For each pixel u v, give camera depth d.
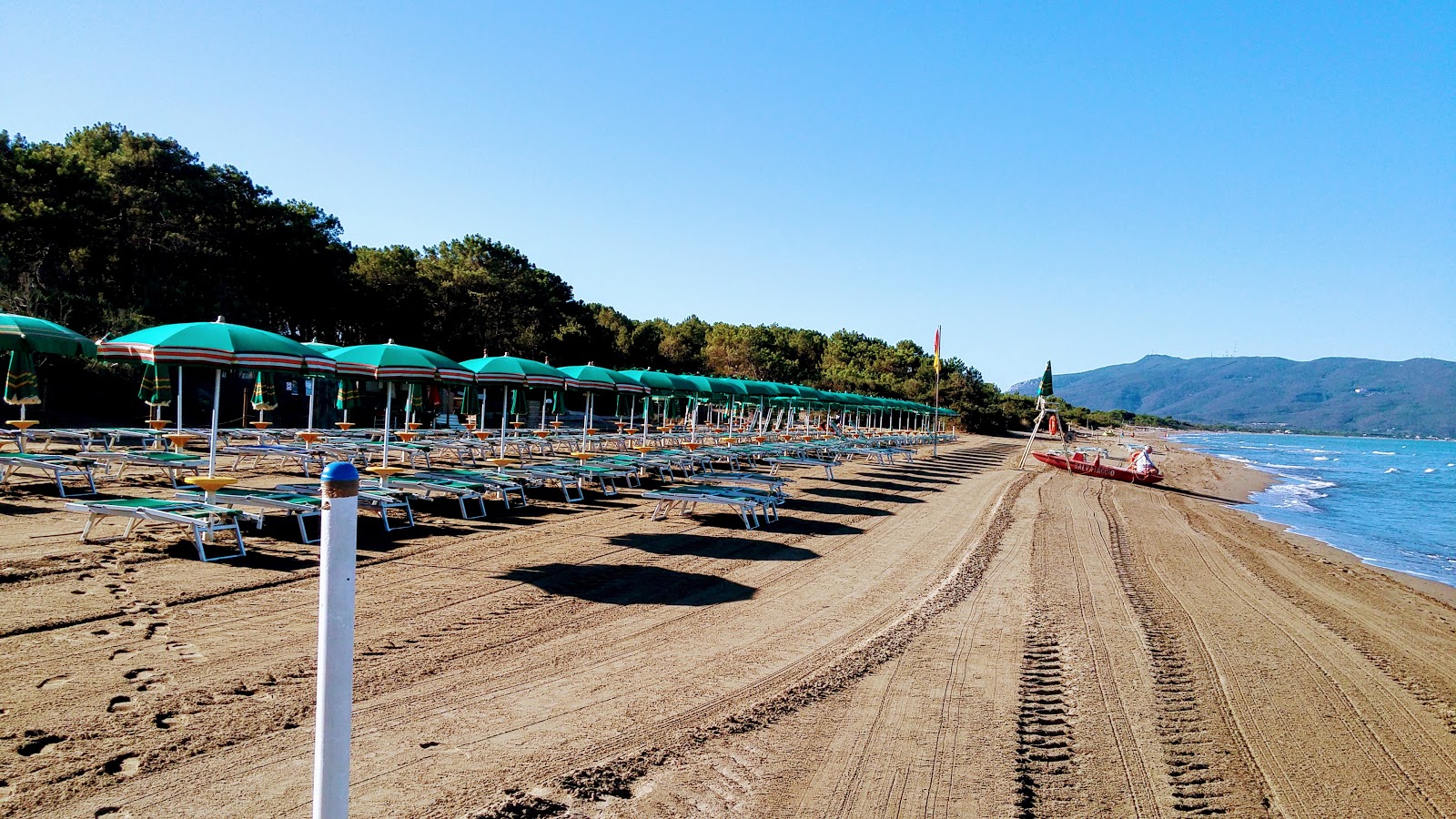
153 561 6.91
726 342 54.81
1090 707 5.34
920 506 14.52
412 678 4.89
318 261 29.31
